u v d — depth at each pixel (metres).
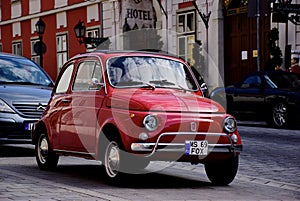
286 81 23.53
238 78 33.47
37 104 14.59
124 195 9.16
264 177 11.62
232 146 10.01
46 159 11.86
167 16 36.69
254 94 23.77
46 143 11.91
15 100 14.51
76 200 8.55
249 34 32.81
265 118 23.36
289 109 22.39
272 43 29.06
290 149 16.12
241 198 9.24
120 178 9.87
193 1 34.44
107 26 40.78
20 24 50.66
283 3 26.20
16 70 16.06
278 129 22.30
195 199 8.99
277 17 27.02
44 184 9.97
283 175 11.89
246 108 24.09
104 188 9.77
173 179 11.04
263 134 20.20
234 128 10.09
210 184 10.58
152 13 37.69
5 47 52.97
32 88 15.19
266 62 29.16
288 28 29.28
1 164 12.91
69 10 44.88
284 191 10.09
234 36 33.66
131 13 38.16
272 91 23.12
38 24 36.91
